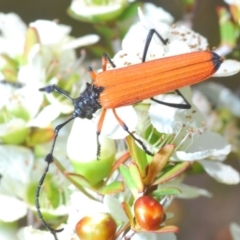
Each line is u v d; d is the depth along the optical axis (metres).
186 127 0.08
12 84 0.09
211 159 0.09
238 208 0.13
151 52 0.08
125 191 0.08
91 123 0.08
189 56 0.08
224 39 0.10
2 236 0.09
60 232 0.08
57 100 0.09
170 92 0.08
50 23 0.09
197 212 0.13
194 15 0.10
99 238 0.07
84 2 0.10
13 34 0.09
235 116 0.11
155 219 0.07
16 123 0.09
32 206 0.09
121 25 0.10
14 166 0.09
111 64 0.08
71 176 0.08
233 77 0.12
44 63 0.09
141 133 0.08
